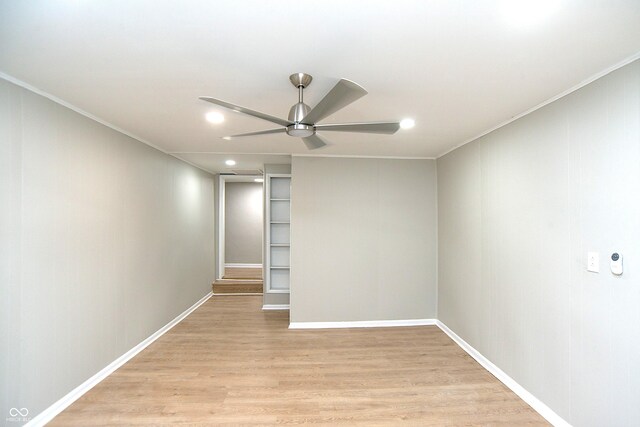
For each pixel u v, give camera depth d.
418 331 3.89
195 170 4.91
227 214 7.43
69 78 1.88
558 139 2.10
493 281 2.84
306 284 4.03
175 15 1.28
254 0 1.19
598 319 1.81
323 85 1.95
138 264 3.26
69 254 2.33
